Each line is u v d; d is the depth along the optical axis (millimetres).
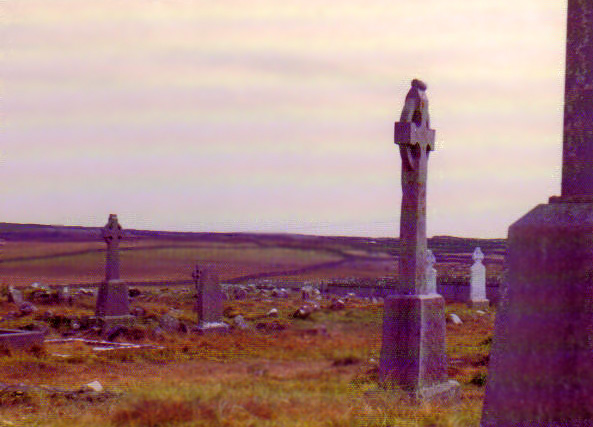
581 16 3096
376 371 7996
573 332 2742
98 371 9477
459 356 12836
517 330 2867
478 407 6711
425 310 8102
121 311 20797
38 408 6527
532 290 2836
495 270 24375
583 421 2697
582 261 2740
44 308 23516
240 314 20781
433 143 8758
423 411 5742
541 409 2783
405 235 8430
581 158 3020
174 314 22516
